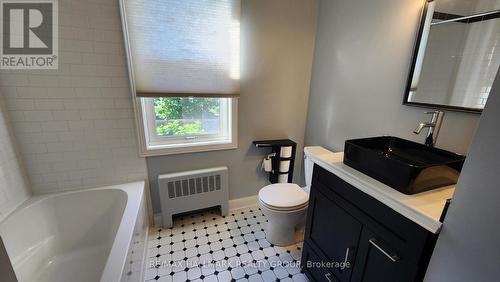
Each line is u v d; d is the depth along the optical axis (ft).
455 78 3.45
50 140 4.99
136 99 5.37
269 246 5.79
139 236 4.77
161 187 5.99
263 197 5.46
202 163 6.56
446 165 2.93
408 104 4.17
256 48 6.08
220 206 6.94
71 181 5.39
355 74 5.38
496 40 2.96
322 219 4.12
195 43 5.39
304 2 6.24
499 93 1.76
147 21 4.92
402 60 4.26
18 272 4.31
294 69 6.71
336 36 5.87
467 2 3.22
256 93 6.49
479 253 1.95
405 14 4.12
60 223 5.24
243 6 5.64
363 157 3.36
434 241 2.42
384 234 2.91
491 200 1.84
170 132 6.21
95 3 4.61
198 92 5.71
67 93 4.86
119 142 5.57
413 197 2.75
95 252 5.20
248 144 6.92
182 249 5.64
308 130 7.36
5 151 4.50
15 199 4.66
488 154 1.84
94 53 4.84
